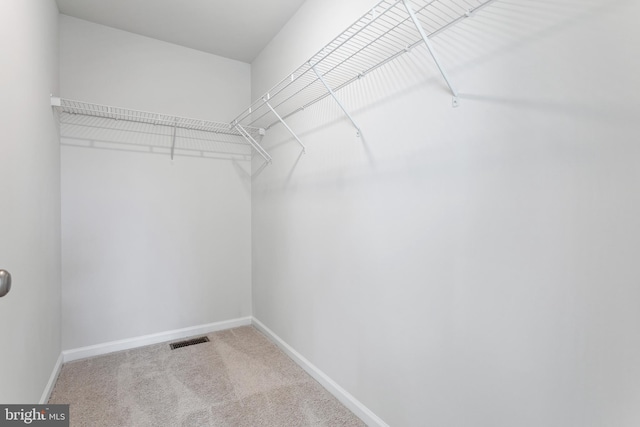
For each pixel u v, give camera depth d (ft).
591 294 2.60
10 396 3.75
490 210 3.34
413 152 4.24
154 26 7.82
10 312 3.77
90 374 6.64
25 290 4.36
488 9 3.31
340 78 5.63
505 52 3.17
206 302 9.21
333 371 5.98
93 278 7.63
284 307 7.87
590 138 2.58
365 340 5.17
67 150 7.31
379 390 4.89
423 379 4.14
